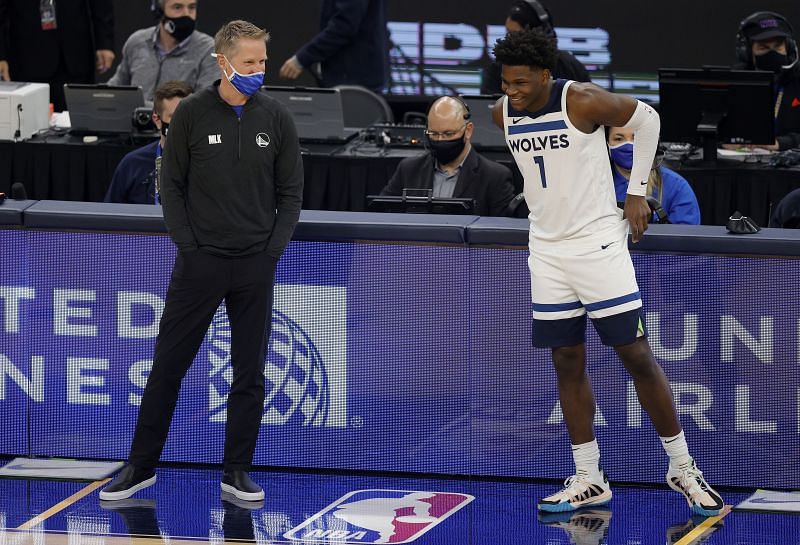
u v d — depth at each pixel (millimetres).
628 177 17812
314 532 15016
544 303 15164
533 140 14695
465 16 36438
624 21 36062
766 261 15664
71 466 17109
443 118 20219
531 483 16656
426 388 16641
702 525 15164
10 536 14898
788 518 15344
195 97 15305
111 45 31469
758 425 16047
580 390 15523
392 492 16344
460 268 16281
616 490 16344
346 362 16719
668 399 15211
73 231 16797
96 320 17000
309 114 25531
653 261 15891
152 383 15945
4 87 26281
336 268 16516
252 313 15734
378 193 24156
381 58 31250
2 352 17266
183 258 15508
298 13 36906
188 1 27641
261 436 17047
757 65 26578
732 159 24609
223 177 15258
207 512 15625
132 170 21078
